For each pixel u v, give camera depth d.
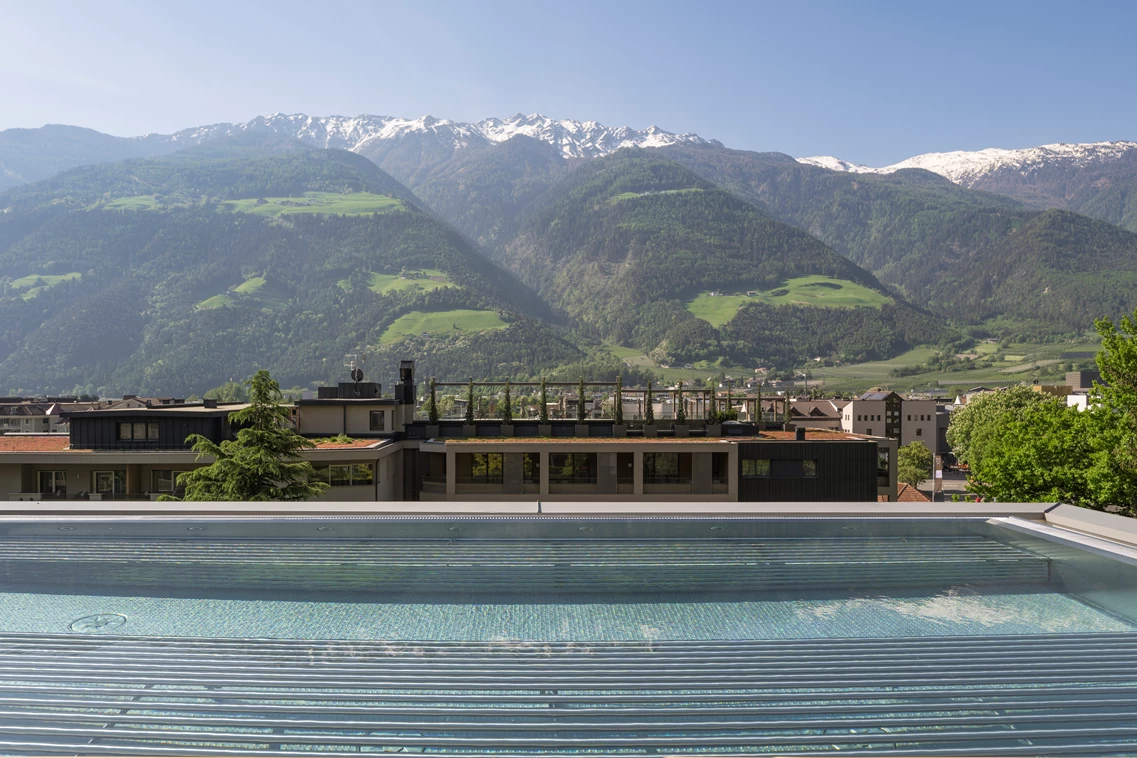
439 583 5.15
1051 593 5.00
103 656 3.83
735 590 5.04
